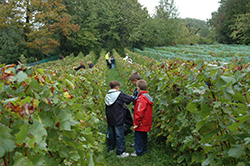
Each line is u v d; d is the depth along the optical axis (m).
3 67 1.64
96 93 7.03
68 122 1.89
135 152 4.65
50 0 36.75
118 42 48.22
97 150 3.13
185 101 3.80
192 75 2.36
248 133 1.94
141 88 4.46
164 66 5.66
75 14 43.50
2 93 1.50
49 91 1.89
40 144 1.43
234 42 56.19
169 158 4.43
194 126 3.51
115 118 4.62
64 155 1.90
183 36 60.72
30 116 1.45
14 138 1.36
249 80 2.73
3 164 1.32
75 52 44.00
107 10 46.78
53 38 39.59
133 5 47.94
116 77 16.97
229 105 2.03
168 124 4.43
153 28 46.91
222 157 2.20
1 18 33.00
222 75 1.97
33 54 37.34
